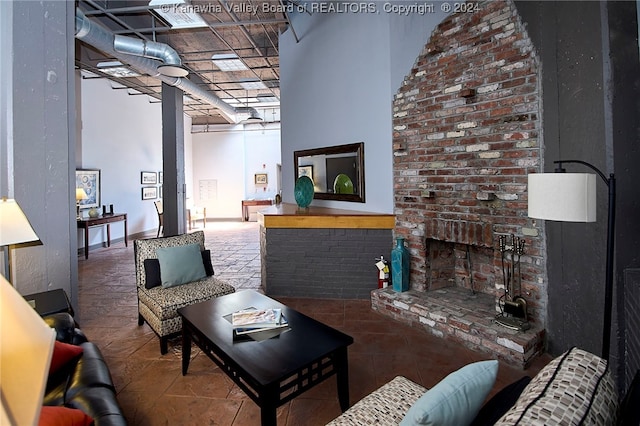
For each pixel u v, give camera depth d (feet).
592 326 6.79
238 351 5.75
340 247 12.21
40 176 9.24
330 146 14.34
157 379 7.47
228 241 25.38
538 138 7.99
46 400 4.56
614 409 2.99
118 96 25.71
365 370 7.69
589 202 5.19
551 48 7.55
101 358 5.44
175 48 19.69
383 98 11.78
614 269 6.27
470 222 9.34
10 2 8.55
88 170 22.50
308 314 10.90
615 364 6.29
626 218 6.31
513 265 8.54
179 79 20.63
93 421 3.81
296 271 12.67
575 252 7.21
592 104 6.59
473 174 9.26
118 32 16.85
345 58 13.39
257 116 29.91
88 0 14.03
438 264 11.00
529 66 8.09
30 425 1.88
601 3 6.33
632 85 6.40
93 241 22.76
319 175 15.07
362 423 4.12
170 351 8.70
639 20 6.37
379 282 11.56
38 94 9.16
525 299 8.40
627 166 6.33
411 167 10.92
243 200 37.78
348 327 9.91
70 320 6.30
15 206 6.83
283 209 14.20
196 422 6.12
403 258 10.81
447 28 9.78
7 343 1.95
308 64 15.44
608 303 5.71
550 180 5.36
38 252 9.23
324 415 6.27
